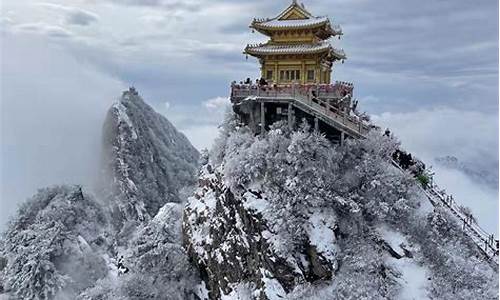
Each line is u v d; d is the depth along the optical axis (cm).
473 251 6575
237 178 7275
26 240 10281
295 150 6856
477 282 6038
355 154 7331
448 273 6116
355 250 6456
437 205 7150
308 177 6800
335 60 8962
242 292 6788
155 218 10812
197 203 8744
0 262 10706
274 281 6419
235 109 7981
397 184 6956
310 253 6475
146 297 8031
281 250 6469
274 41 8456
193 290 8144
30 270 9581
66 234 10444
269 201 6844
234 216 7294
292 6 8369
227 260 7269
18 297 9481
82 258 10381
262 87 7781
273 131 7356
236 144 7694
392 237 6556
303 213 6644
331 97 7800
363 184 7000
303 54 8175
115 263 11425
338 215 6762
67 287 9769
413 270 6238
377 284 6056
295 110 7762
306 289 6234
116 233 13425
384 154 7344
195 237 8300
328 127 7706
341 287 6100
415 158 8412
